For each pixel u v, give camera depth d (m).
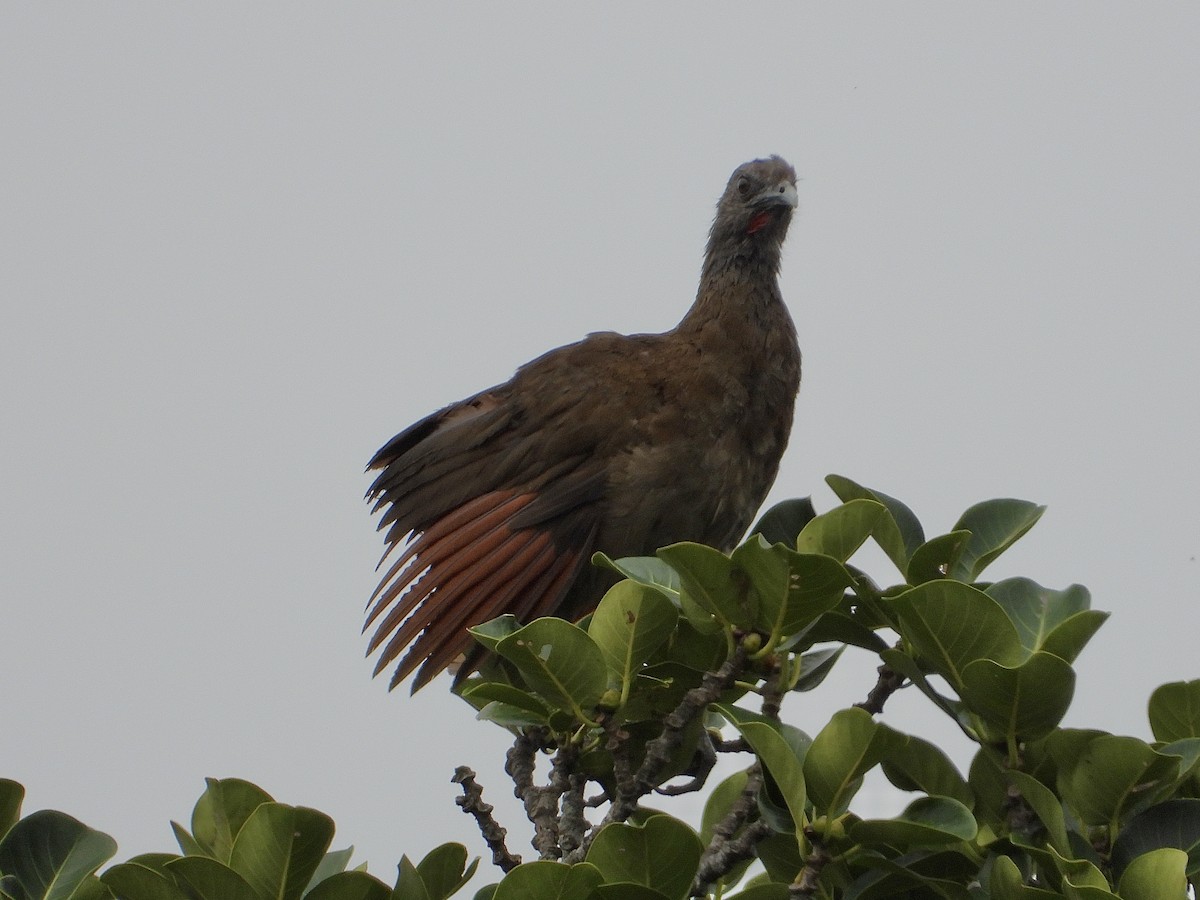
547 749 10.11
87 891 7.75
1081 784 7.57
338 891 7.61
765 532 9.20
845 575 7.95
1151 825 7.51
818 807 7.68
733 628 8.40
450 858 8.08
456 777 8.93
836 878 8.23
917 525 8.98
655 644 8.63
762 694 8.45
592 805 9.55
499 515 14.48
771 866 8.39
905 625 7.90
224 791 8.62
